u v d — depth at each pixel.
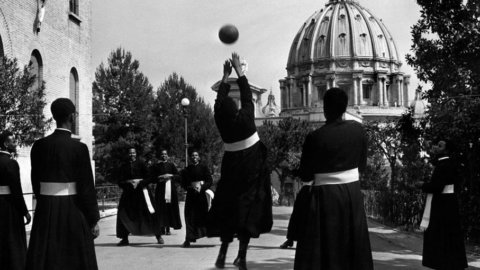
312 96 123.25
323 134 5.59
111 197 30.34
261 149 6.51
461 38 13.78
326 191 5.52
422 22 14.37
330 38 123.12
